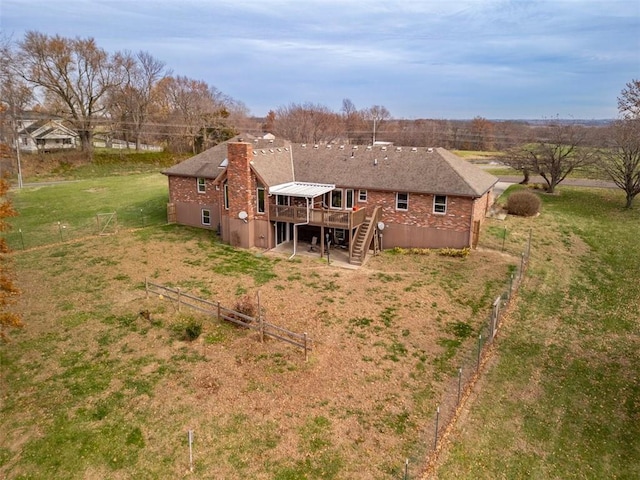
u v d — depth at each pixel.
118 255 30.73
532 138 65.94
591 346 19.27
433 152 33.19
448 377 17.05
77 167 66.69
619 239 32.28
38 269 27.98
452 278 26.16
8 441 13.98
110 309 22.59
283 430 14.32
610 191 46.91
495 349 18.94
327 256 30.70
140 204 45.03
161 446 13.73
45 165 64.75
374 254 31.05
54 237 34.72
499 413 15.08
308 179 34.16
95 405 15.58
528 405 15.49
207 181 36.81
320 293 24.47
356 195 32.75
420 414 15.03
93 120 70.44
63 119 70.00
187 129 81.19
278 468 12.87
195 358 18.34
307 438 13.98
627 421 14.73
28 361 18.19
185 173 37.53
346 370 17.47
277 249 32.53
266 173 32.41
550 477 12.55
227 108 102.38
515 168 49.03
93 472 12.83
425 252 30.39
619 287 25.05
